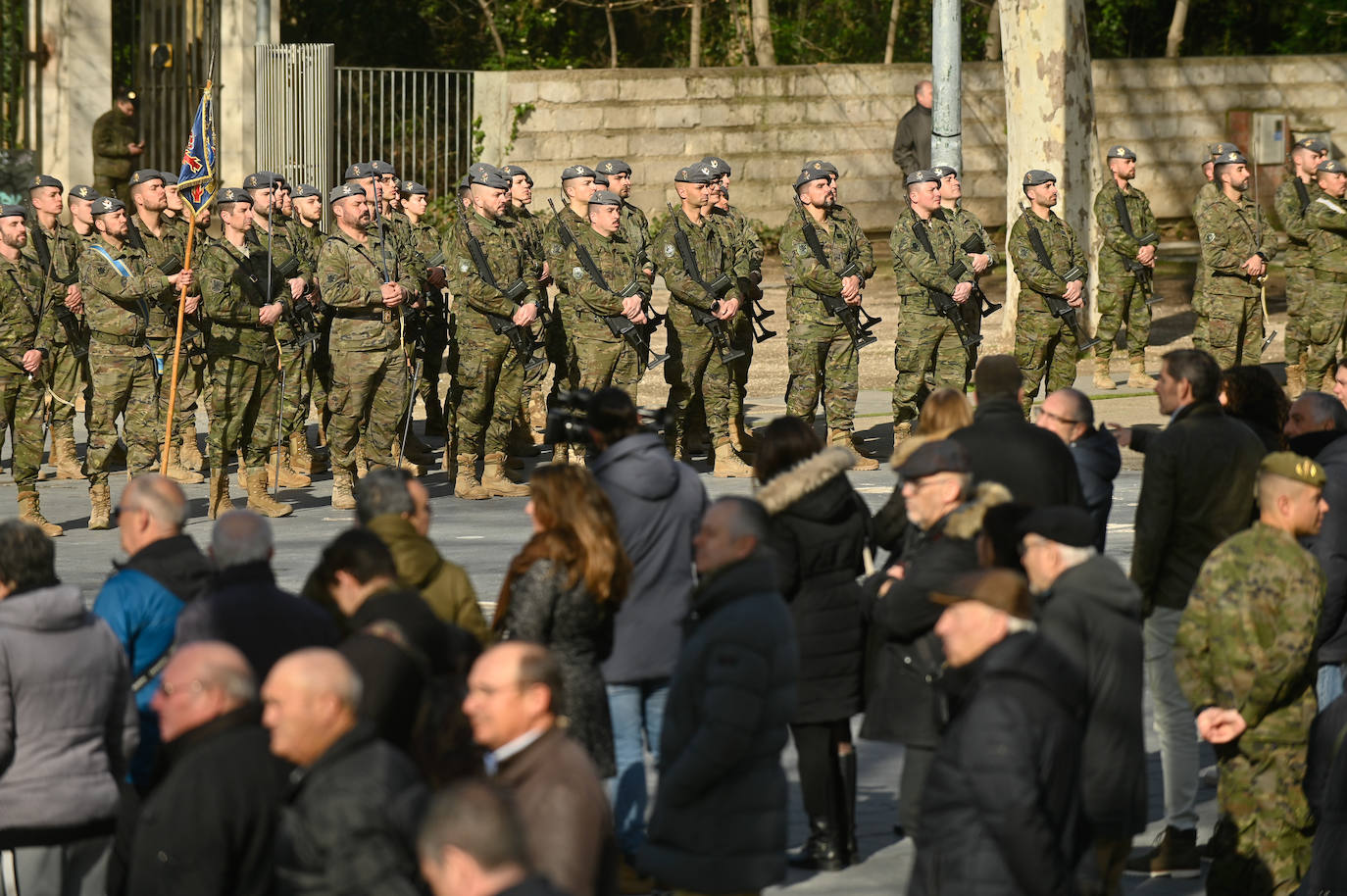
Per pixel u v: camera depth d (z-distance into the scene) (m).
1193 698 18.27
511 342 39.81
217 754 14.09
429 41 90.75
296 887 13.32
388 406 38.75
